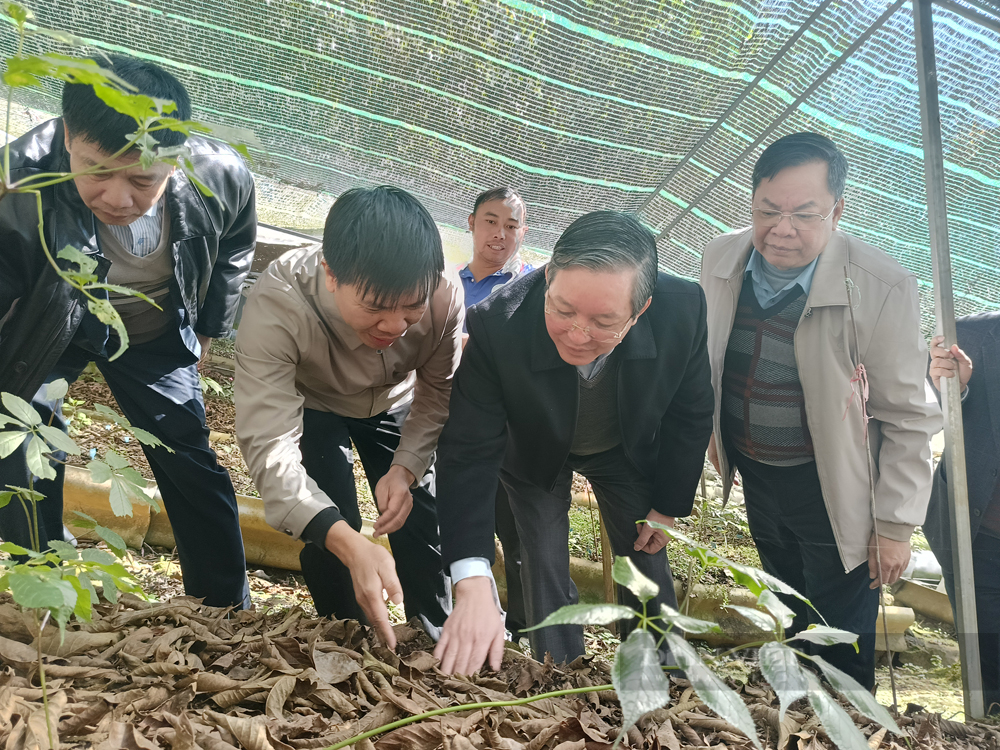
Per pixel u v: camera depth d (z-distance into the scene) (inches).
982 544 93.1
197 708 56.8
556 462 85.5
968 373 93.5
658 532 94.0
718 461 103.5
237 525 99.1
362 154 146.5
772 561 102.0
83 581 46.1
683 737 63.9
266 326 77.2
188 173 36.2
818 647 94.1
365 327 73.3
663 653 84.5
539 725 59.1
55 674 57.8
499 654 70.8
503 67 113.7
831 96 103.7
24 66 32.5
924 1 89.0
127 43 127.2
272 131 143.4
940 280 91.7
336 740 53.1
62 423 93.0
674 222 134.1
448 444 80.4
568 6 103.1
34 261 80.2
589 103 116.0
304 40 117.9
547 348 78.7
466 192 154.1
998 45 92.0
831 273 87.4
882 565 90.4
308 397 90.4
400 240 66.8
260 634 70.7
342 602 91.5
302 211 195.9
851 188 108.3
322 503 72.2
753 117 112.1
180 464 93.3
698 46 104.9
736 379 95.3
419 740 54.6
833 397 88.3
